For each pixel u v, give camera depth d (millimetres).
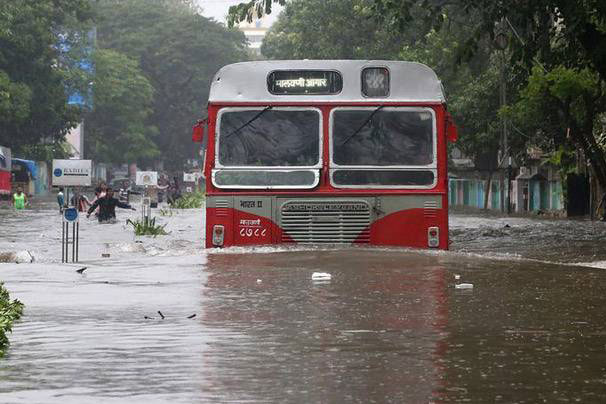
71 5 117438
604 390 7879
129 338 10211
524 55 40156
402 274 15102
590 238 40656
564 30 39594
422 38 91125
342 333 10352
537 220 62781
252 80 24109
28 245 36219
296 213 23828
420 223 23703
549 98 60312
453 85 85438
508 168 82812
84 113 167750
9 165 112438
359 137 23875
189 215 70438
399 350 9461
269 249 21672
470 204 111625
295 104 23969
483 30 39281
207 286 14109
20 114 111250
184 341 9992
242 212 23906
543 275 15023
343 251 19516
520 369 8625
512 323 10867
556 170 81125
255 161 23938
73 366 8844
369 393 7797
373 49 102750
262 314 11586
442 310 11766
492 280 14375
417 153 23797
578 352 9336
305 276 14961
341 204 23750
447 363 8875
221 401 7562
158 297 13195
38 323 11211
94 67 148375
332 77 23984
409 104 23859
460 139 85500
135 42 187750
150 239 41000
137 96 169125
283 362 8961
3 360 9133
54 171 57875
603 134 64500
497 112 75438
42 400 7605
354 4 105750
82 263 18250
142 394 7793
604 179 59188
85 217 62125
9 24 108000
